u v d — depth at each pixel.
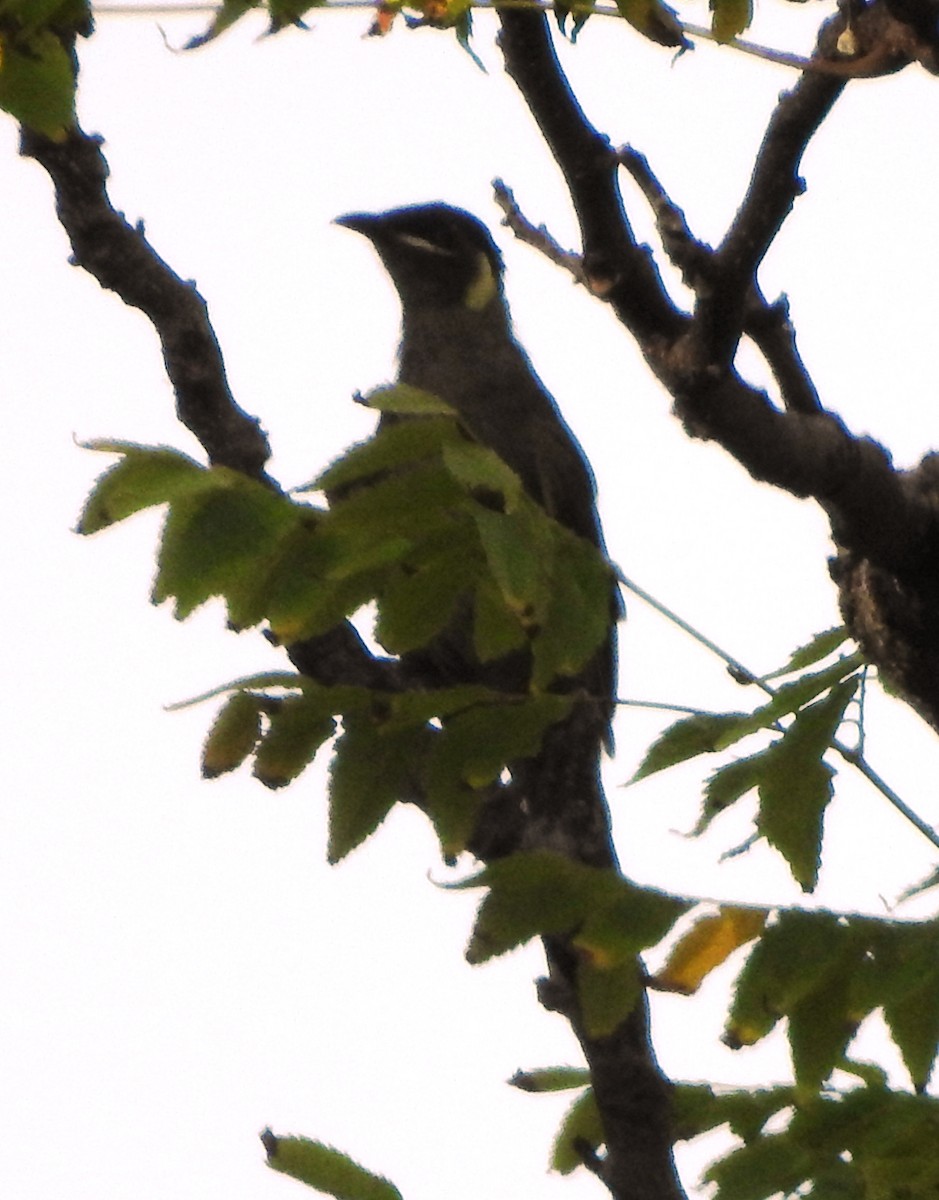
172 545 4.72
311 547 4.79
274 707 5.09
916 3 4.82
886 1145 5.04
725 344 5.03
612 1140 5.68
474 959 4.43
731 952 4.37
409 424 4.75
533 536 4.77
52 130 4.71
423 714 5.06
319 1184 4.88
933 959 4.34
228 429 6.08
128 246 6.02
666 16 4.71
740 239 4.85
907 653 5.89
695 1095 5.59
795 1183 5.06
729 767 4.99
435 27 4.74
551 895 4.41
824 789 4.95
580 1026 5.65
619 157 4.83
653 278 5.02
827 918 4.43
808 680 5.11
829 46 5.32
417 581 4.90
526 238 6.46
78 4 4.68
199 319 6.09
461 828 5.12
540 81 4.72
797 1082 4.34
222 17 4.68
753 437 5.29
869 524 5.70
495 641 5.02
